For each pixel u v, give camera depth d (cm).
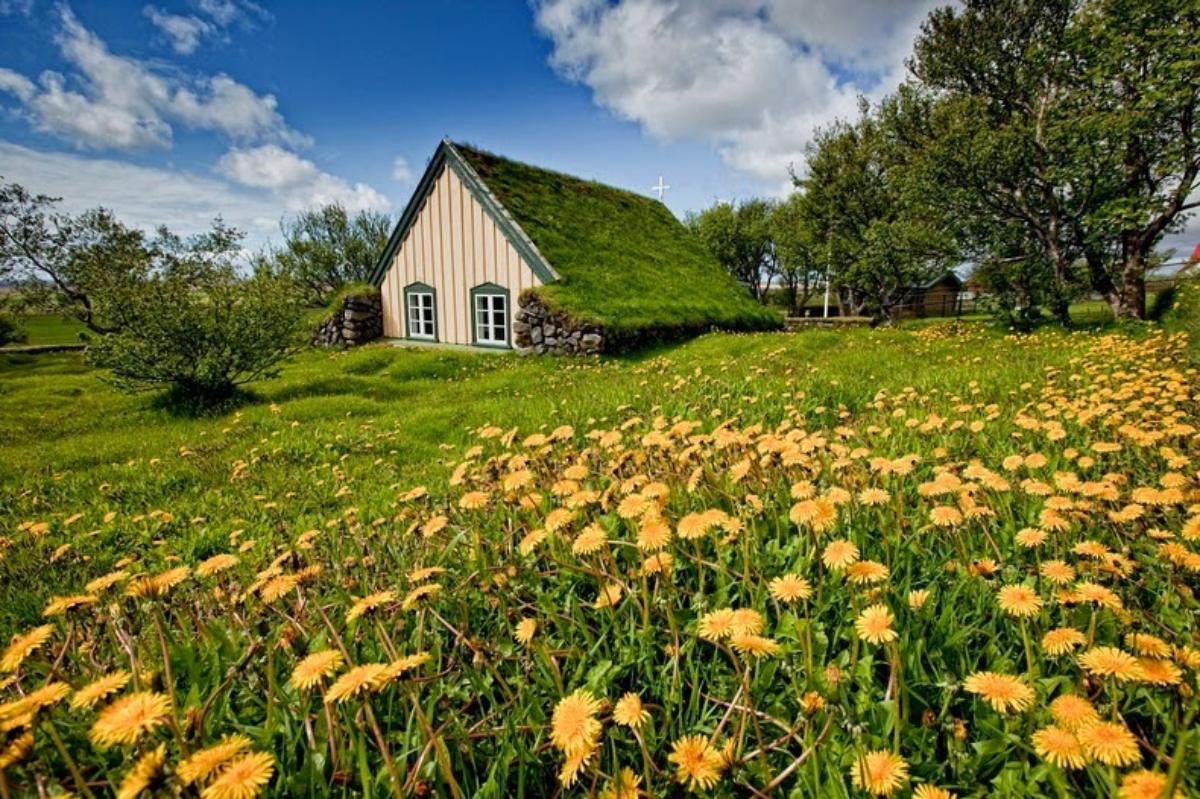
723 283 1930
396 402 838
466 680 131
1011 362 630
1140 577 151
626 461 238
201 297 888
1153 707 104
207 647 140
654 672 134
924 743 106
